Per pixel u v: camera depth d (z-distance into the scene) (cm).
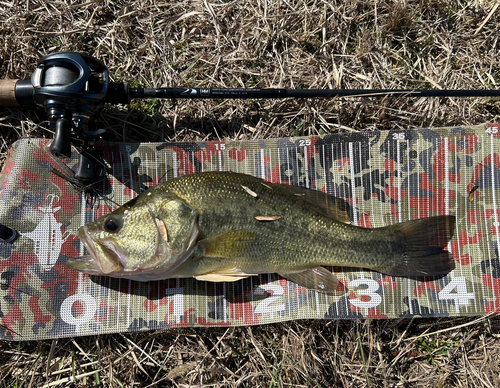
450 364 50
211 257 44
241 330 49
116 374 48
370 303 48
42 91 41
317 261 46
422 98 52
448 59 53
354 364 49
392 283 49
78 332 47
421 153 50
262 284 49
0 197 47
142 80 52
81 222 48
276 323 49
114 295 48
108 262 42
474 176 50
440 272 47
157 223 42
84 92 42
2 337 46
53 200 48
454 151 50
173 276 45
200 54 52
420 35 53
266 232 44
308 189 48
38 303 47
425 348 50
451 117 52
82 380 48
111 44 51
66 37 51
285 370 49
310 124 52
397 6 52
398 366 50
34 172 48
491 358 50
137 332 49
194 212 43
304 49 53
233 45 52
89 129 50
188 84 52
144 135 51
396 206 50
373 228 46
